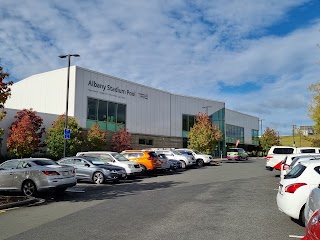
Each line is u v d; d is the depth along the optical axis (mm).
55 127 28969
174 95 49750
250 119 77875
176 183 18562
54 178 13586
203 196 13328
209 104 56812
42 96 36250
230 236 7336
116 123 39344
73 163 19719
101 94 37406
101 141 32438
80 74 34781
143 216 9477
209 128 46312
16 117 27250
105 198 13281
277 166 23984
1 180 14070
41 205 11898
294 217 8211
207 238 7156
